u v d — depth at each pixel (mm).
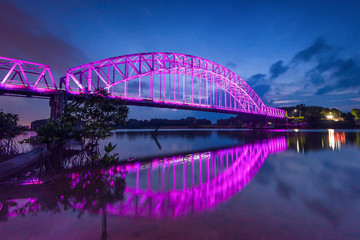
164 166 14398
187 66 59188
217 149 25250
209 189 8539
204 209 6141
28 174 10438
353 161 15219
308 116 155750
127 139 44031
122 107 17469
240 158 17797
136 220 5297
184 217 5512
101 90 17062
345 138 39188
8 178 9555
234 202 6766
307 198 7129
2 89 28422
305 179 10070
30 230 4656
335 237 4387
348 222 5164
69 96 34812
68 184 8875
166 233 4559
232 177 10844
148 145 30719
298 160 15977
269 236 4430
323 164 14148
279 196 7406
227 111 76250
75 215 5594
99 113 16203
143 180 10172
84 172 11344
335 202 6691
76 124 15242
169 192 8102
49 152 12922
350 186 8688
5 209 5957
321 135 50969
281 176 10812
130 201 6910
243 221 5238
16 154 14945
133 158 18156
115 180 10023
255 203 6664
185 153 21766
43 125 12875
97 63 42188
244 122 168500
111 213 5789
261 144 30438
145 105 51531
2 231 4590
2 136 14352
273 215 5641
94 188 8414
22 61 31359
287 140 36438
